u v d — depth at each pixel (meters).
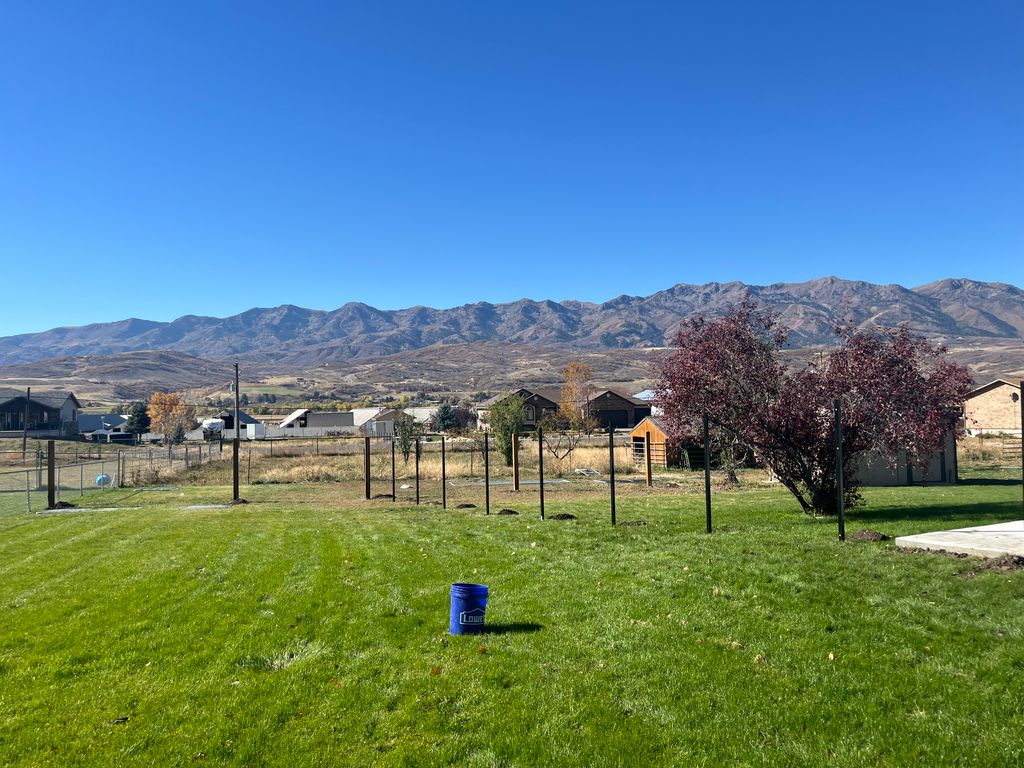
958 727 4.80
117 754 5.04
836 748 4.69
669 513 15.93
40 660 7.01
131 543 14.51
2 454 58.03
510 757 4.83
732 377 13.72
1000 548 8.64
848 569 8.62
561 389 85.19
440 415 79.50
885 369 12.83
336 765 4.81
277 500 25.19
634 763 4.66
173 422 102.31
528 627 7.49
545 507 19.14
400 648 6.98
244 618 8.23
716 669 5.97
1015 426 52.84
